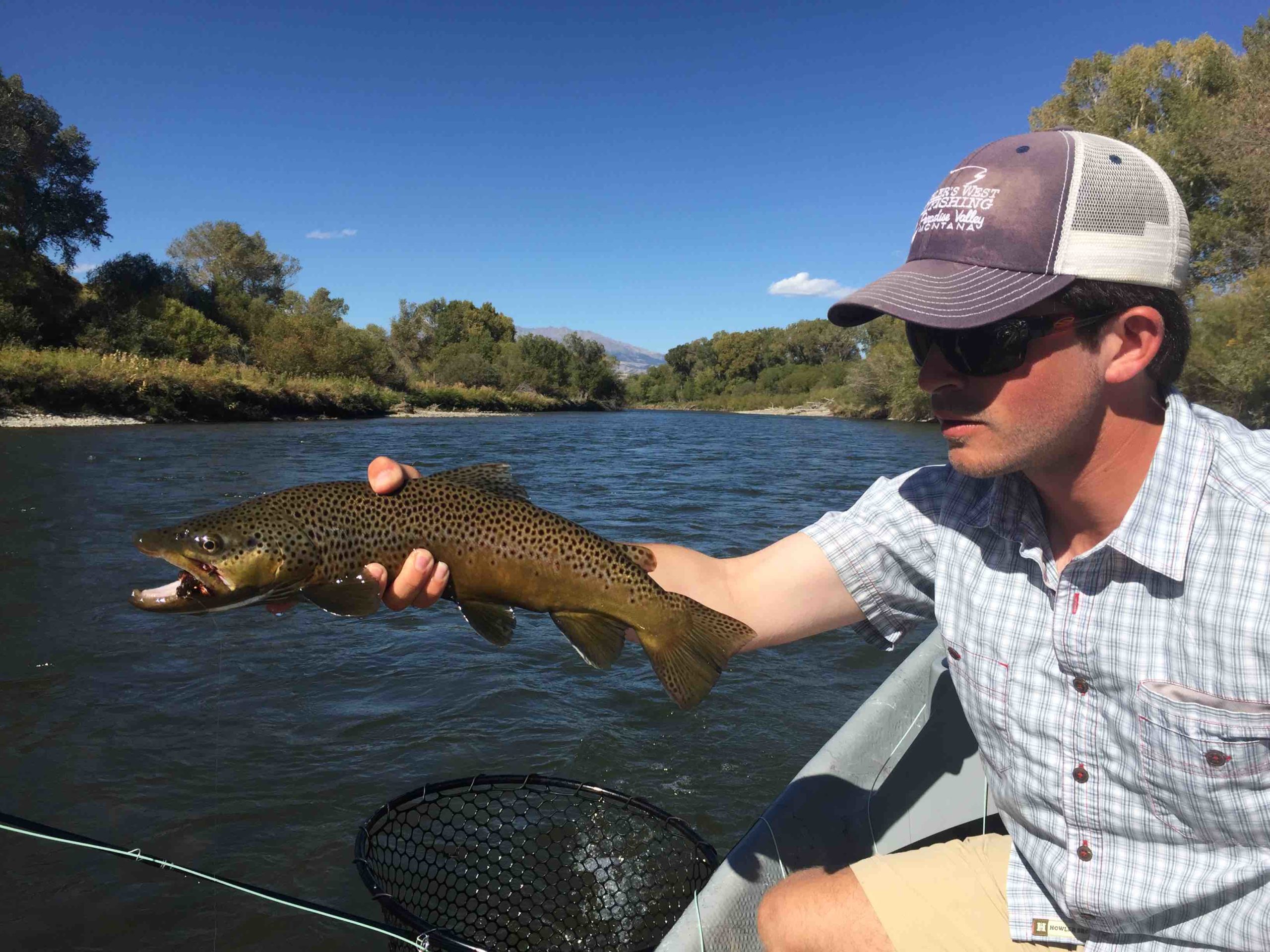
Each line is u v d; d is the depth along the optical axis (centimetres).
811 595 209
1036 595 166
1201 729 139
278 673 595
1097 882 162
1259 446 142
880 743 276
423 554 195
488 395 6700
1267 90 2895
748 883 216
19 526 1057
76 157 4619
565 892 285
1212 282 2742
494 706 543
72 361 3169
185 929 328
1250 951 147
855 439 3491
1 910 336
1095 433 147
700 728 514
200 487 1446
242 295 6356
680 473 1983
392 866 268
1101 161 139
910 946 186
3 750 471
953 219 152
